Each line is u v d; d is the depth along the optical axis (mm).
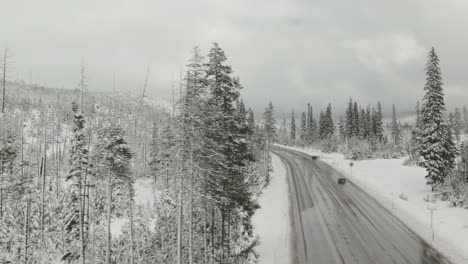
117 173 24234
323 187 43750
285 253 22031
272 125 70188
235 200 20547
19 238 31562
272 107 70062
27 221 30016
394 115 119250
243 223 25953
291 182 48656
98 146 24000
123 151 23953
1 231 31812
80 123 30062
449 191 33531
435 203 32719
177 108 16156
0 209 33500
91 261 27641
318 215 30438
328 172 57219
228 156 19781
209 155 17625
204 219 19344
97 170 27453
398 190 39219
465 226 24625
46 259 29984
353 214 30062
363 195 38062
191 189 16766
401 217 28516
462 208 29938
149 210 37656
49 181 45438
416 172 48031
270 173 58469
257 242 24469
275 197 39781
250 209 22922
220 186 19047
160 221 29438
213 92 18906
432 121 36094
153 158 55125
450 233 23469
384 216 29047
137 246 27625
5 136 35719
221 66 18922
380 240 22844
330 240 23531
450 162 37188
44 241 32156
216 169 18938
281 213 32312
